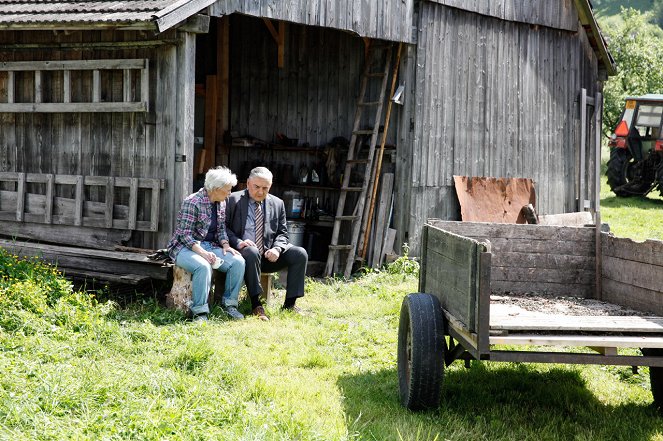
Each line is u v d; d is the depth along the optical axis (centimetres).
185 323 736
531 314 533
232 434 443
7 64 931
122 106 867
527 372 645
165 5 801
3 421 436
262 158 1237
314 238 1155
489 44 1184
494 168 1198
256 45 1237
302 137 1206
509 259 667
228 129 1247
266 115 1232
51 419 444
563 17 1295
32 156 941
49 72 919
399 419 513
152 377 529
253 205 820
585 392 597
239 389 550
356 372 630
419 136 1097
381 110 1100
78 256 863
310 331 742
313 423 489
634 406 567
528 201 1230
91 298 795
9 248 896
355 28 1009
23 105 926
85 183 902
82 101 898
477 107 1171
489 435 501
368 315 832
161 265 816
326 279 1052
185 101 842
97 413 455
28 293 688
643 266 582
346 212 1152
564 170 1319
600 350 483
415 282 1020
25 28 853
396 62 1100
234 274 779
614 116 3003
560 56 1304
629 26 3344
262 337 709
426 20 1096
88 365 559
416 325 524
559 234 667
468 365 574
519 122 1234
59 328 643
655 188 2142
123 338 646
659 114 2081
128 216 874
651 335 489
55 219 920
